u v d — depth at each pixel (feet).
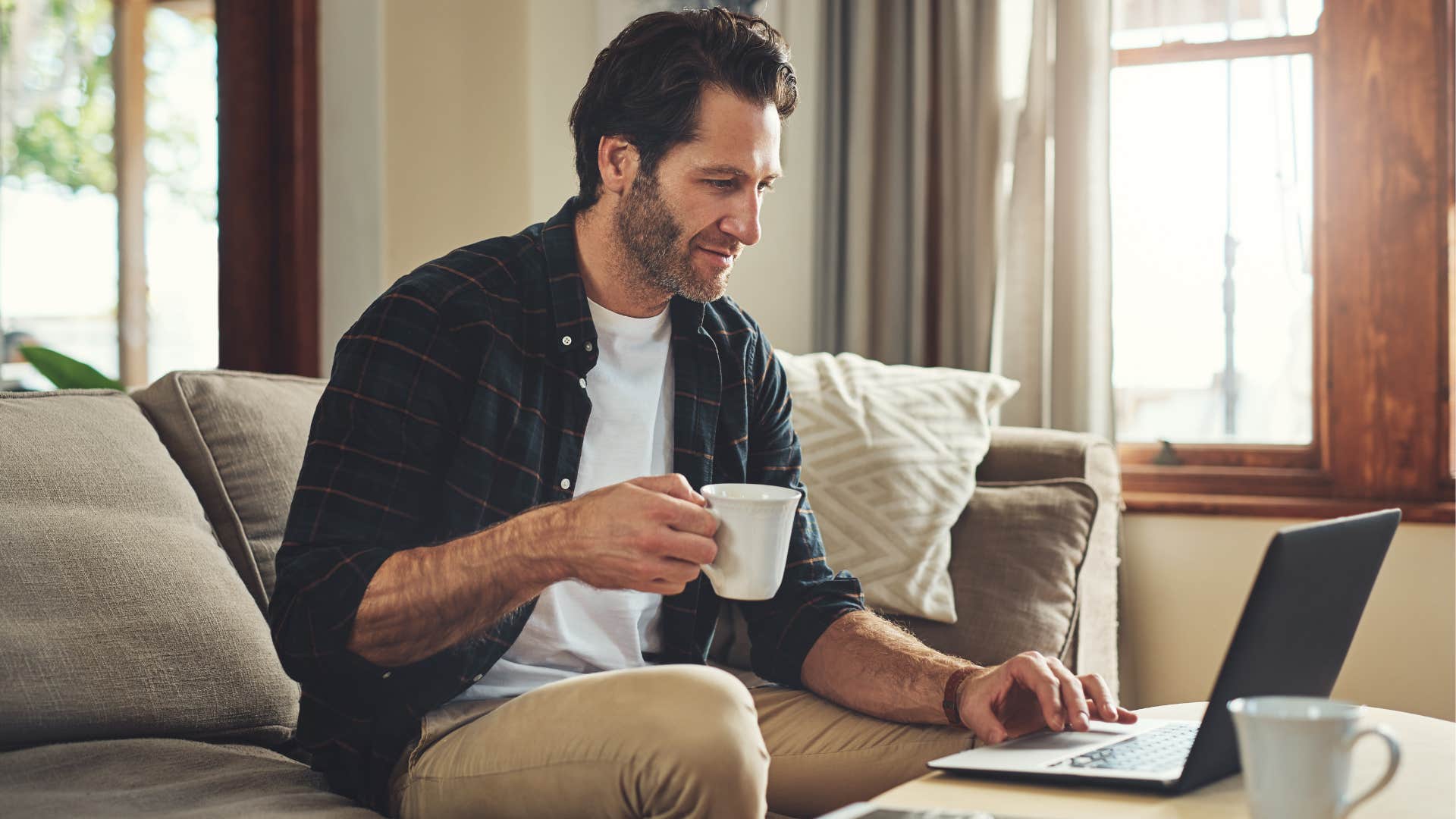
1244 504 7.87
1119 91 8.55
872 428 6.70
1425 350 7.78
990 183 8.14
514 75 8.30
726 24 4.28
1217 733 2.94
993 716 3.78
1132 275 8.56
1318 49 8.04
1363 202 7.89
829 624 4.48
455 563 3.50
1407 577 7.60
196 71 8.68
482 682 4.19
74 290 8.83
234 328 8.59
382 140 8.37
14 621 3.84
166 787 3.69
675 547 3.16
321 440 3.89
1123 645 8.11
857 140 8.41
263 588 4.77
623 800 3.34
